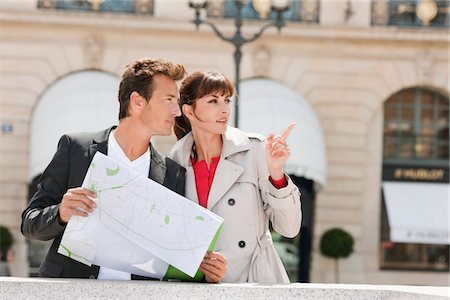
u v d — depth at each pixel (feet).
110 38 67.46
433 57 69.92
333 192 68.69
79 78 65.92
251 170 13.42
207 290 10.32
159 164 12.84
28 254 64.13
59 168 12.51
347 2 68.74
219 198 13.15
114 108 64.44
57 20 66.69
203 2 50.29
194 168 13.50
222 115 13.21
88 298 10.18
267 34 68.03
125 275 11.93
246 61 68.08
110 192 11.51
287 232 12.86
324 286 10.70
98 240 11.57
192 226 11.39
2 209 65.16
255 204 13.37
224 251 13.08
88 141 12.66
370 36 68.69
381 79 69.72
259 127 64.54
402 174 69.82
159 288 10.27
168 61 12.66
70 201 11.40
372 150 69.67
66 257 12.14
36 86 66.74
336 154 69.10
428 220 68.23
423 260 68.69
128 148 12.59
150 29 67.31
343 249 65.31
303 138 65.05
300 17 68.74
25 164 65.98
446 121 70.95
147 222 11.47
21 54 66.80
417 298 10.32
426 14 69.26
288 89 67.82
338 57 69.36
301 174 64.49
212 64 67.92
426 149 70.44
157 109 12.45
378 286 10.93
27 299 10.13
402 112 70.85
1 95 66.44
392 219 67.82
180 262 11.32
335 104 69.26
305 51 68.95
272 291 10.36
